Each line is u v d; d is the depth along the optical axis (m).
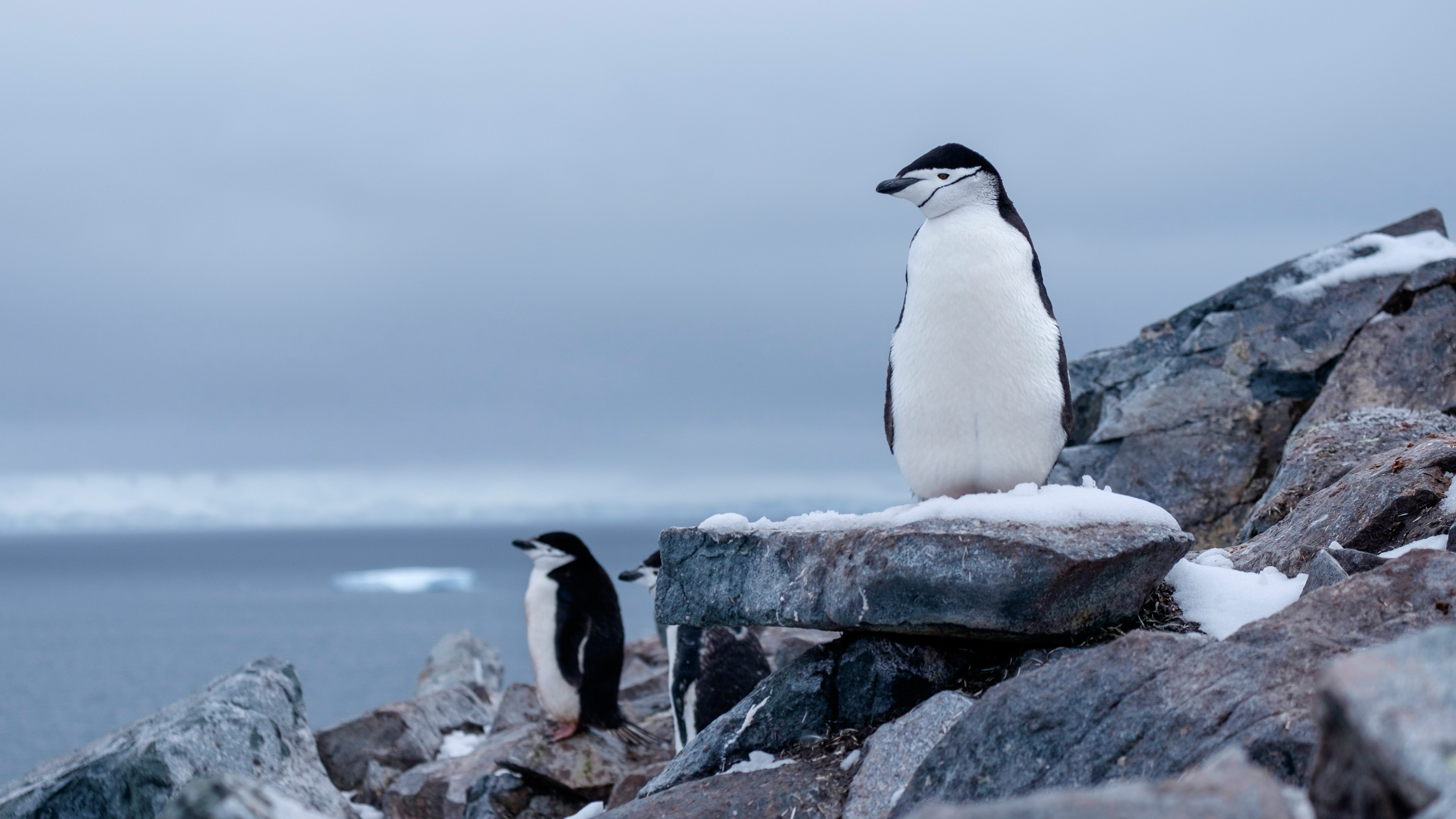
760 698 6.27
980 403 5.72
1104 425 13.61
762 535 6.37
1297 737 3.67
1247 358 13.03
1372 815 2.32
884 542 5.71
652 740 11.48
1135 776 4.03
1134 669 4.41
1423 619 4.29
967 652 5.92
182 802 2.58
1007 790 4.34
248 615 108.12
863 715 5.97
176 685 48.53
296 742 10.02
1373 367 11.75
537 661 11.34
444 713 13.85
